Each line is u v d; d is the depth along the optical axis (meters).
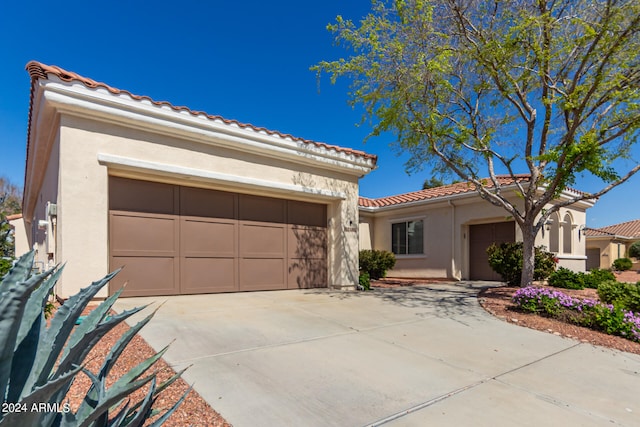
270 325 6.10
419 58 8.63
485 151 9.80
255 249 9.59
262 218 9.77
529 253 9.82
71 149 6.73
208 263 8.76
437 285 12.75
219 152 8.61
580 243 15.69
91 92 6.73
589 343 5.88
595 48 7.97
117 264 7.52
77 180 6.75
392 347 5.30
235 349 4.83
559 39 8.43
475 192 13.72
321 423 3.14
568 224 15.22
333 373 4.24
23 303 1.29
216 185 8.70
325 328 6.14
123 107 7.11
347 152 10.67
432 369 4.51
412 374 4.32
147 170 7.52
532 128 9.62
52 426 1.55
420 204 15.84
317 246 10.94
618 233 28.72
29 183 12.65
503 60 8.24
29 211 17.36
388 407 3.49
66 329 1.62
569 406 3.68
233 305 7.49
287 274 10.16
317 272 10.86
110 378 3.64
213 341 5.09
